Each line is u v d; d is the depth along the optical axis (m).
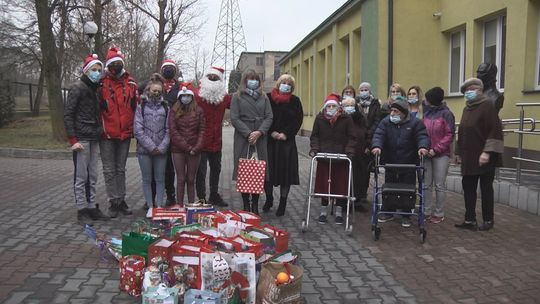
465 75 12.70
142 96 7.20
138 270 4.37
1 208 7.64
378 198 6.94
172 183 8.05
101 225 6.75
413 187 6.41
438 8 13.97
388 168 6.57
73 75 29.92
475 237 6.48
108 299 4.32
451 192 9.54
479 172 6.62
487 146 6.51
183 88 7.10
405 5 13.93
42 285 4.59
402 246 6.14
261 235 4.79
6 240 5.96
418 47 14.05
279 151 7.59
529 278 5.05
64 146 16.25
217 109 7.80
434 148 7.04
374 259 5.64
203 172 7.89
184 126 7.19
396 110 6.71
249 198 7.62
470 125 6.66
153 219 5.45
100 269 5.04
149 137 7.09
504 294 4.66
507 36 10.86
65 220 6.96
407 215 6.73
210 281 3.98
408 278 5.07
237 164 7.58
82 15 23.23
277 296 3.87
